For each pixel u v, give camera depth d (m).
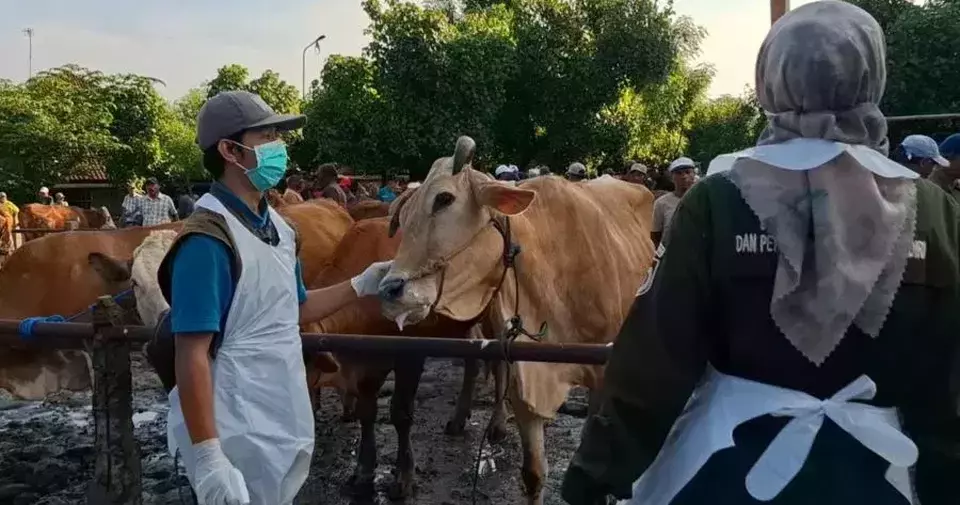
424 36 24.50
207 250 2.56
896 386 1.80
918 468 1.86
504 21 27.52
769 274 1.77
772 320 1.78
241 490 2.43
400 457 5.58
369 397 5.63
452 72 24.61
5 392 8.34
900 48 14.50
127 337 4.23
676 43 28.59
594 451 1.86
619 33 27.06
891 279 1.73
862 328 1.75
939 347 1.79
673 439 1.93
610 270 4.65
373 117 24.66
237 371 2.63
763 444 1.78
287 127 2.85
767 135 1.91
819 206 1.74
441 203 4.04
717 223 1.82
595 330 4.59
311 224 7.27
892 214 1.74
